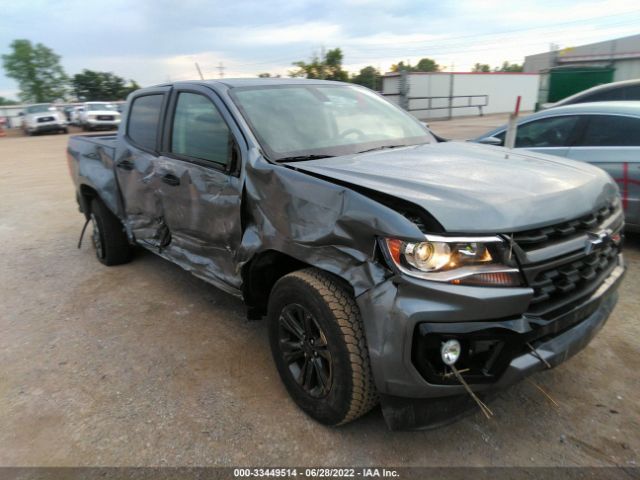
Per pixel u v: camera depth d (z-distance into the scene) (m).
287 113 3.44
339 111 3.71
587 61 33.00
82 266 5.45
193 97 3.70
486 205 2.24
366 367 2.37
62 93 71.06
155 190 3.95
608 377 3.05
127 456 2.53
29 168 13.82
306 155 3.12
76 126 33.50
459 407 2.35
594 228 2.56
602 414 2.72
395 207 2.31
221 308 4.23
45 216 7.95
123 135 4.60
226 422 2.76
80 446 2.62
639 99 6.87
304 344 2.68
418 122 4.12
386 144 3.55
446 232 2.13
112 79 71.94
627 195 4.98
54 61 69.44
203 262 3.59
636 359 3.23
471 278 2.12
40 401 3.02
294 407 2.86
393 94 27.91
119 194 4.72
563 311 2.38
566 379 3.04
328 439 2.60
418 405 2.31
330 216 2.43
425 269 2.12
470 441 2.56
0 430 2.77
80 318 4.15
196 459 2.50
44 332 3.93
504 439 2.57
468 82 29.05
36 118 27.88
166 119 3.94
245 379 3.17
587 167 3.04
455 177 2.59
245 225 3.05
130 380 3.21
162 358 3.46
